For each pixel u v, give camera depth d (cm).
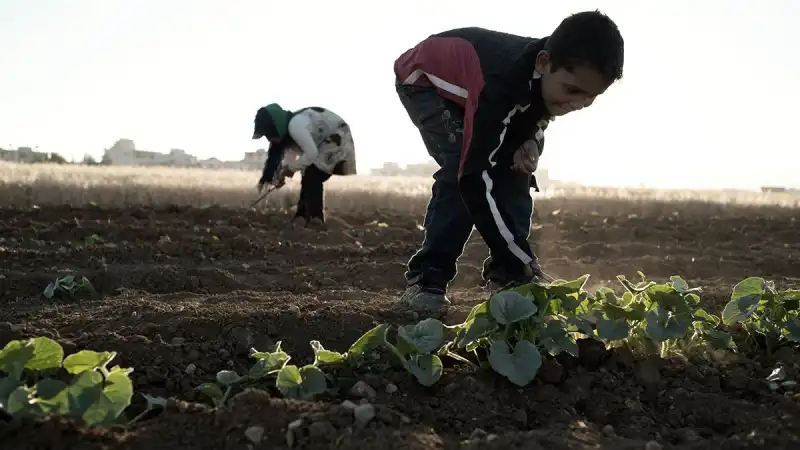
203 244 558
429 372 224
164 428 181
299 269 495
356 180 1540
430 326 235
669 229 912
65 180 986
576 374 237
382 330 229
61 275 407
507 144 306
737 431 207
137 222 756
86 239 597
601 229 841
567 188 1563
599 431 201
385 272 484
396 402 214
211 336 271
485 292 416
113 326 278
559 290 244
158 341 259
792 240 898
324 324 287
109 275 414
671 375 244
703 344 265
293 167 647
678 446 190
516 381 220
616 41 256
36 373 204
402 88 332
